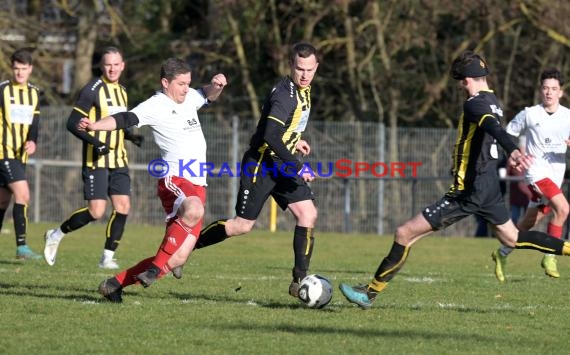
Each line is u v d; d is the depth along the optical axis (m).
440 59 73.00
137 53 76.31
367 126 58.34
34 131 33.72
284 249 42.00
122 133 31.45
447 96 73.06
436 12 68.75
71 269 30.67
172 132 22.36
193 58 76.00
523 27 71.19
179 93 22.41
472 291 26.52
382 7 70.94
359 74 71.88
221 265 33.69
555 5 66.25
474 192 20.88
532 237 21.30
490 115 20.11
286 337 18.39
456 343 18.16
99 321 19.78
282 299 24.09
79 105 30.31
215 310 21.61
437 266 35.62
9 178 33.56
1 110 33.34
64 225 30.77
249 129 58.94
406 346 17.78
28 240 43.47
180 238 21.86
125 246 42.00
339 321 20.42
